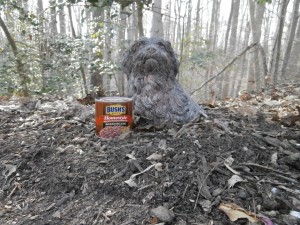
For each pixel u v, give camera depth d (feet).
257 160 1.66
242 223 1.22
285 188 1.43
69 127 2.13
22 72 4.71
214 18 15.84
